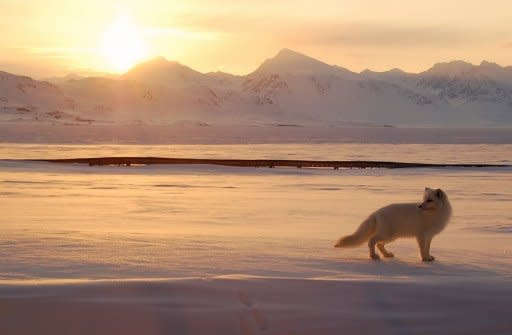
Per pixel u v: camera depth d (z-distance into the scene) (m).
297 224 16.58
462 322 5.63
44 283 6.30
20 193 25.58
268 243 11.83
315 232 14.62
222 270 8.61
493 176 39.78
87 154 77.81
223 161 49.69
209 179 35.81
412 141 165.88
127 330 5.36
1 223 15.41
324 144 134.38
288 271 8.64
